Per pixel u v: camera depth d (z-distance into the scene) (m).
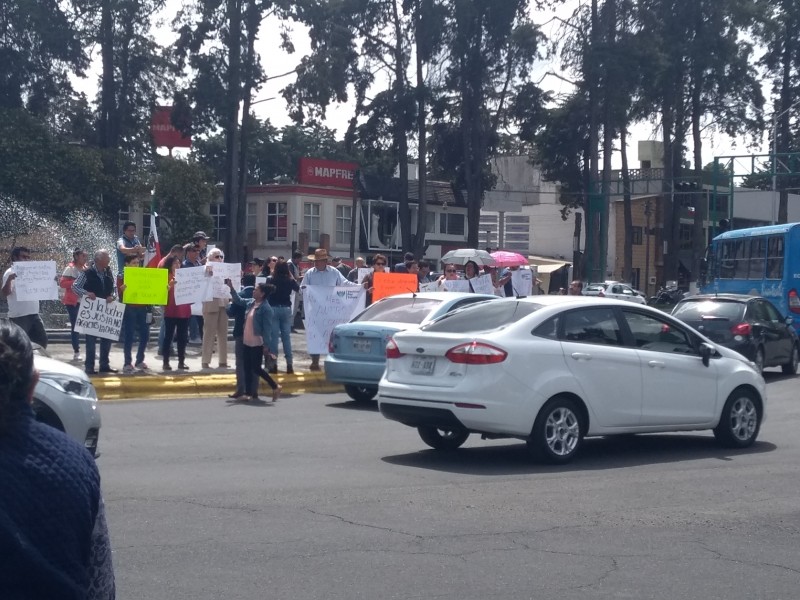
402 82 47.84
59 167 40.91
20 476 2.77
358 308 18.67
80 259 17.98
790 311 25.84
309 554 7.02
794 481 9.98
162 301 16.58
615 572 6.78
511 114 48.59
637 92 49.34
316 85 43.97
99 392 15.35
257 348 15.36
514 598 6.16
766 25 51.78
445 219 66.56
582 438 10.83
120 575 6.44
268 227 59.38
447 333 10.69
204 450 11.16
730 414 11.93
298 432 12.66
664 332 11.62
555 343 10.63
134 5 43.53
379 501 8.74
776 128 54.34
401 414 10.73
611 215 71.12
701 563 7.05
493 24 46.31
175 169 44.97
